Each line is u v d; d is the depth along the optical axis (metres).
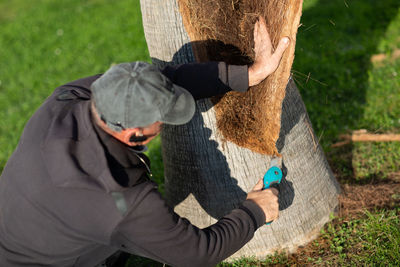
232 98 2.47
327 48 6.17
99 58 7.70
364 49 6.06
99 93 1.58
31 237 1.81
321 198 3.07
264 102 2.34
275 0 2.10
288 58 2.10
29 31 9.84
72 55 8.05
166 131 2.78
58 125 1.77
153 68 1.64
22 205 1.78
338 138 4.31
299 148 2.85
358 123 4.49
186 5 2.28
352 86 5.15
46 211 1.73
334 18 7.21
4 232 1.89
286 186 2.83
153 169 4.27
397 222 2.92
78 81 2.12
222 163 2.68
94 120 1.70
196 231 1.78
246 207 1.96
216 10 2.30
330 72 5.50
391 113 4.55
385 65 5.62
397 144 4.04
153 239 1.70
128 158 1.74
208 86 2.05
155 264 3.13
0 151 5.35
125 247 1.80
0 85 7.38
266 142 2.51
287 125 2.71
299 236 3.00
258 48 2.16
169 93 1.60
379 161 3.88
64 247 1.81
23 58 8.38
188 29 2.32
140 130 1.64
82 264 1.98
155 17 2.41
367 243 2.84
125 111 1.55
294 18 2.00
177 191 3.02
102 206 1.65
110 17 9.66
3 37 9.74
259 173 2.70
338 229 3.06
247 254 3.02
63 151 1.67
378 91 5.02
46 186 1.70
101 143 1.68
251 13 2.25
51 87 7.03
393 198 3.25
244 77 2.06
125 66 1.62
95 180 1.64
